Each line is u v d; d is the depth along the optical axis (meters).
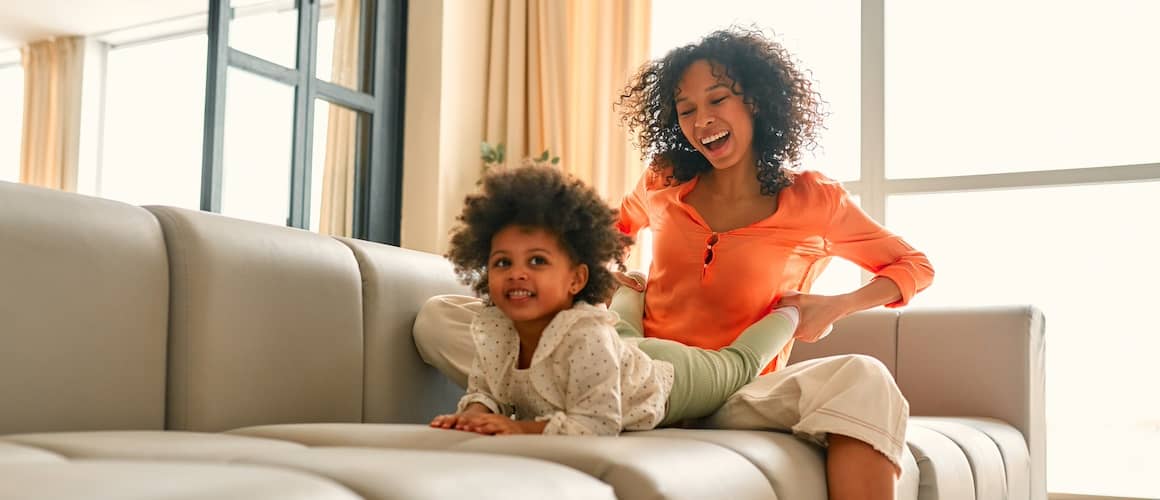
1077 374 4.09
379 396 2.01
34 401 1.41
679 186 2.06
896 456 1.50
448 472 0.91
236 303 1.71
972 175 3.63
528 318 1.52
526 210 1.52
